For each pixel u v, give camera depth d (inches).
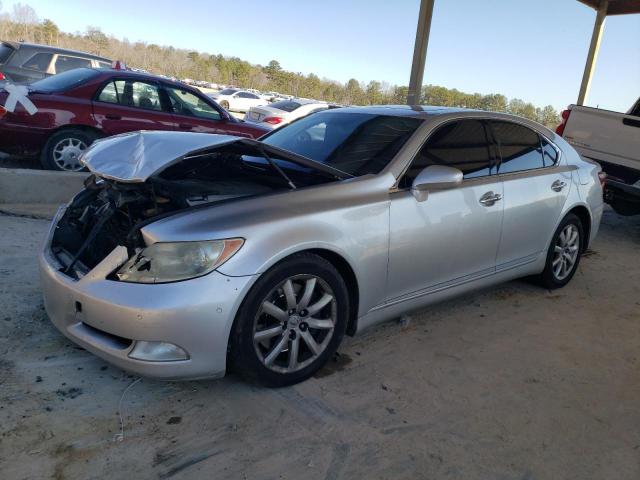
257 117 699.4
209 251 102.4
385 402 116.9
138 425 102.4
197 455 96.2
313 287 115.7
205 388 116.0
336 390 119.6
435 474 97.0
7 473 87.4
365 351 138.4
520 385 129.2
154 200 125.0
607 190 287.1
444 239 140.8
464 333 154.0
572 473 100.3
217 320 102.1
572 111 302.0
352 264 121.2
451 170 131.0
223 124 321.4
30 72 409.4
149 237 104.0
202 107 319.6
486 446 105.8
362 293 125.7
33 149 270.7
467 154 152.8
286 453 98.7
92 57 437.4
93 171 120.2
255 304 106.7
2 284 151.5
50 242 127.8
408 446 103.7
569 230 188.9
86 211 136.3
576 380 134.0
